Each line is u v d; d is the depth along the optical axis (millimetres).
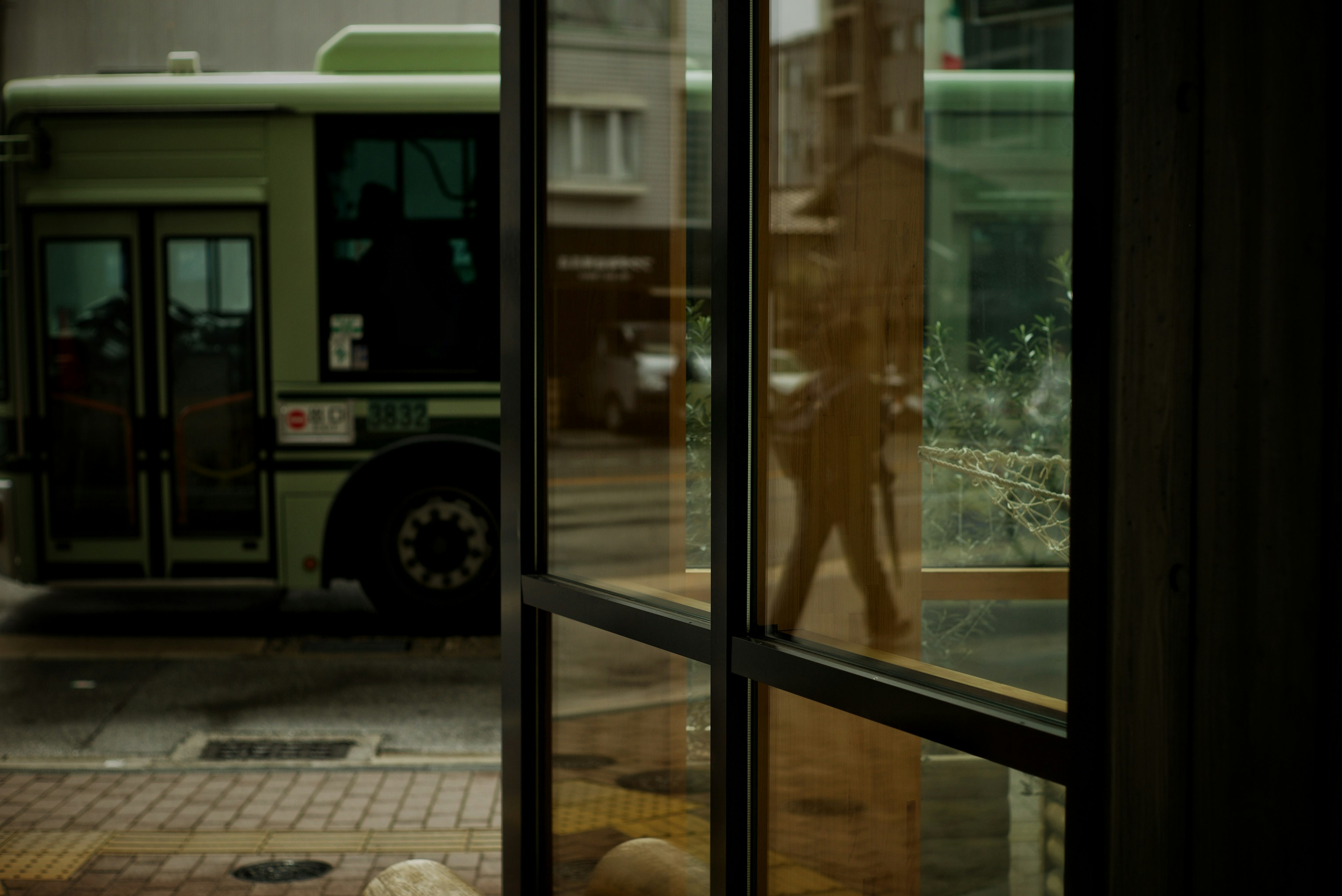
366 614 8992
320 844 4613
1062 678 1404
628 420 2188
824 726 1705
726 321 1820
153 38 18516
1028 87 1468
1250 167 1063
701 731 2012
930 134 1570
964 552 1523
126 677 7156
